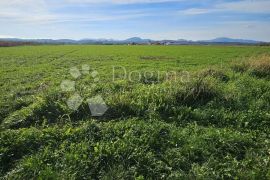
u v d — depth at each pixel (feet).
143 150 23.84
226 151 24.68
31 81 60.08
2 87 52.80
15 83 57.47
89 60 110.73
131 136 26.11
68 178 20.44
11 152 24.17
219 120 31.48
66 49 204.64
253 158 23.34
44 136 26.22
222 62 98.48
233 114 32.73
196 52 164.96
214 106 35.29
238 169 21.83
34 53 156.97
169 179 20.76
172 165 22.53
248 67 62.08
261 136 27.73
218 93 38.73
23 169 21.57
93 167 21.89
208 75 53.31
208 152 24.04
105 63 96.94
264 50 186.09
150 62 99.81
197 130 28.30
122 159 22.77
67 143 25.30
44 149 24.25
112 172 21.17
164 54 147.13
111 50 190.08
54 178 20.25
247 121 30.96
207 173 21.11
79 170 21.40
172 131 27.45
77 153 23.39
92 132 26.96
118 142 24.93
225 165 22.34
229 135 26.63
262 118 31.58
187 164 22.63
